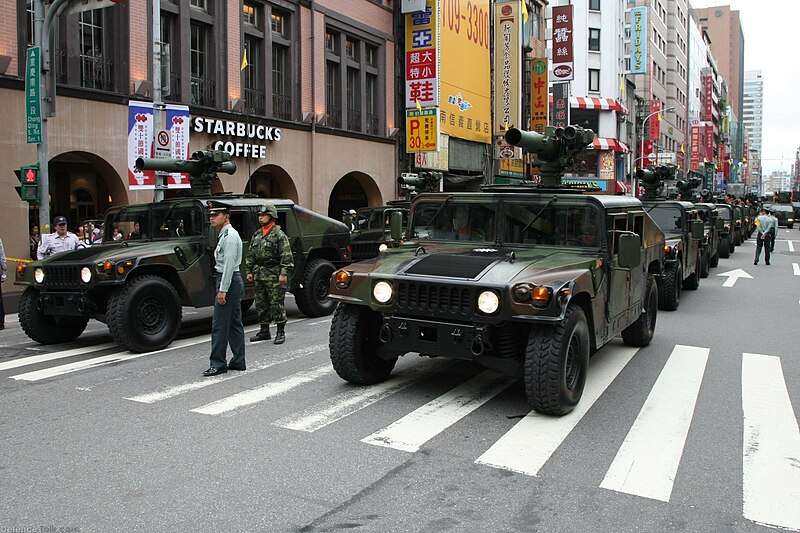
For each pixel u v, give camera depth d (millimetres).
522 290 5559
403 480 4500
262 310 9586
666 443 5309
